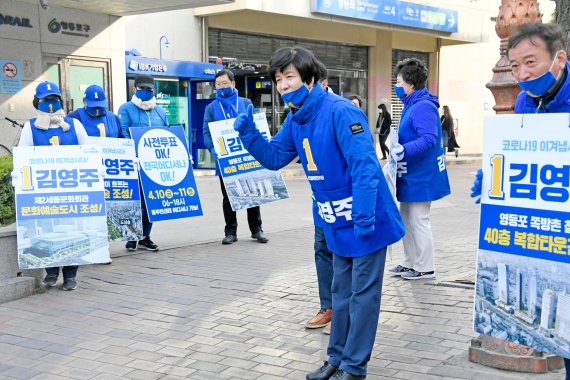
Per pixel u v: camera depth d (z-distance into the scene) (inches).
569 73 111.7
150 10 524.1
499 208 123.0
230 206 310.3
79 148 229.1
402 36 909.8
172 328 190.1
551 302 116.7
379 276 144.4
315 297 219.9
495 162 123.0
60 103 238.4
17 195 222.5
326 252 184.7
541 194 117.4
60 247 225.6
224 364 162.7
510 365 152.1
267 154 153.1
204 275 250.8
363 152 136.4
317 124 140.8
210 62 685.3
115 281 243.0
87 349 174.1
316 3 674.8
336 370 150.9
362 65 868.0
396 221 145.2
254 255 286.7
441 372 153.3
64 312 206.2
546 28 108.9
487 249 125.3
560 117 114.0
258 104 754.2
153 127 290.0
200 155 679.7
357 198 136.0
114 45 545.6
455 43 957.2
